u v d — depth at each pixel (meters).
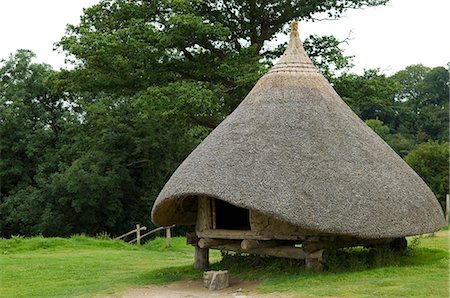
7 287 11.56
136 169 35.41
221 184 9.70
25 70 35.41
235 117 11.06
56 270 13.69
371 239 10.84
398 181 10.49
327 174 9.84
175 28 22.06
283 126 10.47
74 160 33.03
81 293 10.16
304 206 9.39
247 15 25.23
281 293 8.80
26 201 32.22
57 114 35.59
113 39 21.95
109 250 19.42
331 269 10.17
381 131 44.88
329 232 9.38
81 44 22.08
